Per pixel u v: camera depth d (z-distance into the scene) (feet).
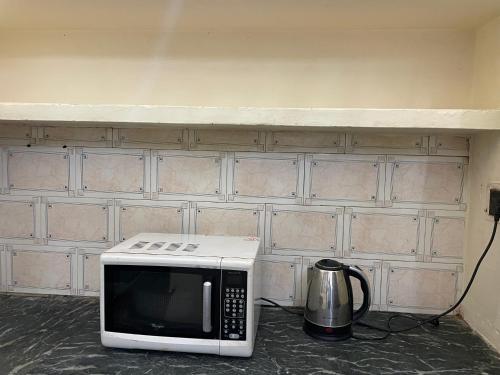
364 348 3.20
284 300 4.00
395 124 2.97
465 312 3.70
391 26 3.56
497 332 3.15
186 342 2.98
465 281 3.74
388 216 3.83
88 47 3.89
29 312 3.80
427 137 3.72
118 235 4.09
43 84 3.94
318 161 3.85
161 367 2.88
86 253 4.13
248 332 2.95
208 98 3.83
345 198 3.85
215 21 3.51
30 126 4.03
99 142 4.01
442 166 3.73
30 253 4.18
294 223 3.92
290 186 3.89
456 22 3.41
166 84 3.86
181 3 3.09
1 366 2.85
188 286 3.00
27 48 3.93
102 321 3.05
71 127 4.01
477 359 3.06
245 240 3.62
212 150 3.93
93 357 3.00
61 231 4.13
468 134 3.62
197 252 3.14
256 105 3.80
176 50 3.83
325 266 3.36
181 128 3.85
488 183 3.32
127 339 3.03
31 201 4.12
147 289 3.04
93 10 3.29
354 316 3.41
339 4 3.04
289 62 3.75
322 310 3.30
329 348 3.19
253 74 3.78
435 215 3.78
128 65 3.87
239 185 3.94
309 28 3.66
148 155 3.99
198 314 3.00
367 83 3.70
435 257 3.81
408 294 3.87
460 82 3.65
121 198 4.05
